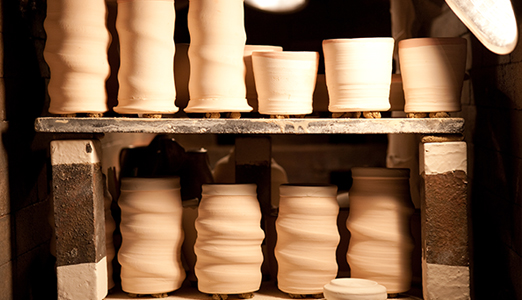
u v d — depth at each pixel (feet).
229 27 4.48
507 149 4.72
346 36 6.14
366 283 4.50
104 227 4.66
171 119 4.39
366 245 4.80
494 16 3.67
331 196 4.79
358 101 4.47
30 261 5.08
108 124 4.37
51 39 4.37
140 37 4.39
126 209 4.75
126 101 4.45
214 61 4.46
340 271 5.44
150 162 5.96
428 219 4.42
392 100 5.11
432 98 4.45
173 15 4.54
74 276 4.42
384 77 4.52
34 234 5.19
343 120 4.41
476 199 5.80
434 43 4.40
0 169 4.45
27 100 5.09
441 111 4.49
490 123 5.20
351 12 6.13
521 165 4.37
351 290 4.26
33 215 5.17
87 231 4.42
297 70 4.51
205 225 4.65
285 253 4.74
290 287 4.73
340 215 5.44
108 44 4.56
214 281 4.59
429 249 4.42
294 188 4.76
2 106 4.53
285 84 4.50
